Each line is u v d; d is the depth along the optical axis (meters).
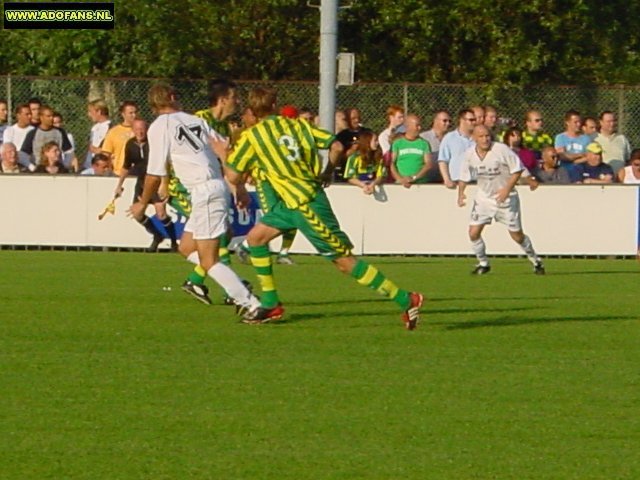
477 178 42.41
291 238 44.59
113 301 33.09
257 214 48.62
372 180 50.03
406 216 50.12
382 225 50.12
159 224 49.25
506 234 50.19
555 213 50.19
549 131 61.44
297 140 27.39
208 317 30.22
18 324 29.02
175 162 29.66
